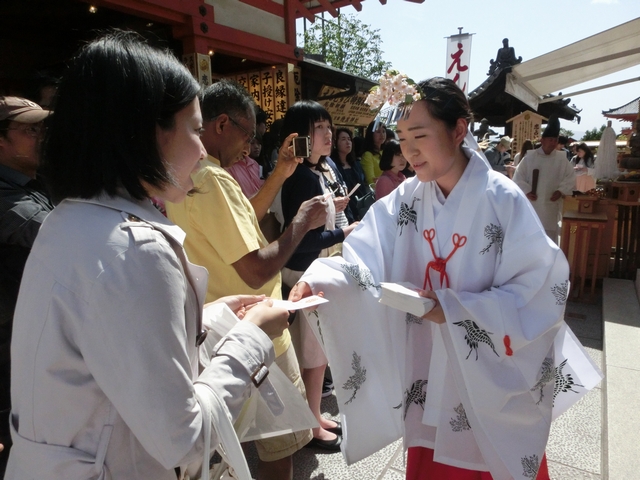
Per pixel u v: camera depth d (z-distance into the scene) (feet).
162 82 2.43
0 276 4.96
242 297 4.10
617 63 19.76
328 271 4.88
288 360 5.44
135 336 2.22
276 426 4.27
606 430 6.91
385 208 5.29
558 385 4.95
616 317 11.18
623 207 14.71
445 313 4.00
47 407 2.34
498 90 38.78
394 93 4.20
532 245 4.07
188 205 4.62
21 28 15.71
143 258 2.30
